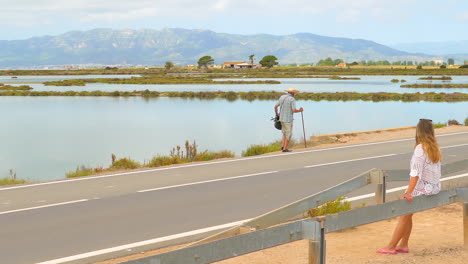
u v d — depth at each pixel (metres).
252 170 16.50
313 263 5.16
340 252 7.46
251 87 101.62
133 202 11.92
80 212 10.96
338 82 126.31
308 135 34.12
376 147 22.06
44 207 11.45
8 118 47.22
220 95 75.69
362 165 17.28
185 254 4.37
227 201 12.04
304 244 8.07
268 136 33.97
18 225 9.90
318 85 110.06
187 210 11.14
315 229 5.14
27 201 12.08
